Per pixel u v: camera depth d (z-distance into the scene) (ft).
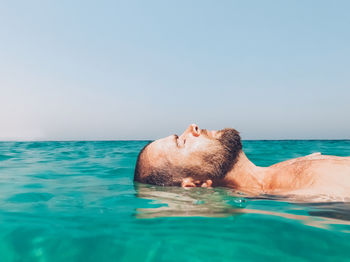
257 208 1.40
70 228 1.14
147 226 1.15
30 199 1.71
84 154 6.19
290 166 1.82
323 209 1.37
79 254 0.91
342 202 1.43
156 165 2.01
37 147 9.82
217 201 1.55
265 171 1.90
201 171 1.91
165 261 0.86
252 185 1.86
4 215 1.34
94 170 3.33
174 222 1.20
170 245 0.97
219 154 1.88
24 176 2.80
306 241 0.98
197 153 1.89
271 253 0.90
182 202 1.54
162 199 1.63
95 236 1.05
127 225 1.17
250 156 5.28
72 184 2.29
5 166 3.77
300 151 6.64
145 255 0.90
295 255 0.88
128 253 0.91
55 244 0.98
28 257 0.90
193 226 1.14
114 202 1.59
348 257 0.86
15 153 6.47
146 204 1.53
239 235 1.04
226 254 0.90
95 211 1.40
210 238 1.02
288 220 1.20
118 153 6.54
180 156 1.92
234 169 1.89
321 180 1.57
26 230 1.12
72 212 1.39
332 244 0.95
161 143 2.01
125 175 2.90
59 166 3.78
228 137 1.87
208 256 0.89
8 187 2.16
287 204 1.47
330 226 1.12
